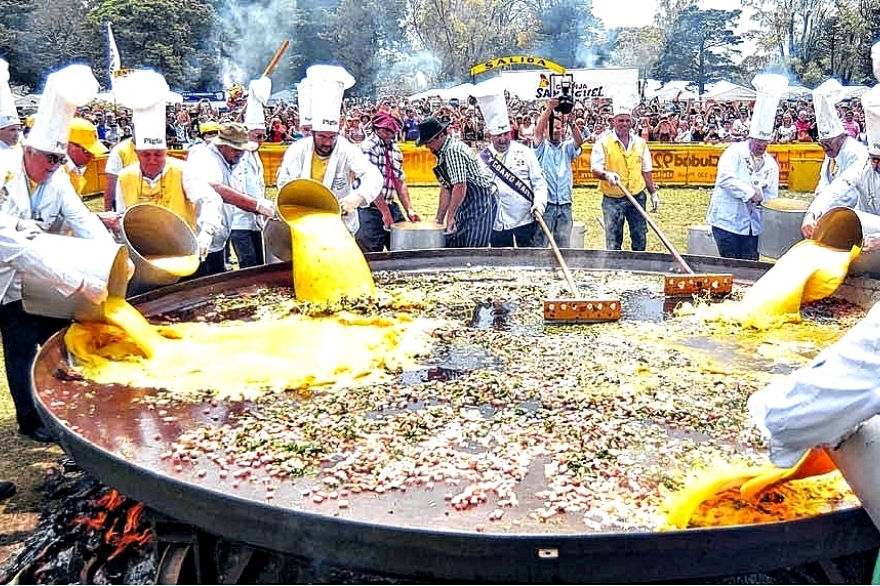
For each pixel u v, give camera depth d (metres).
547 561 1.86
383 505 2.15
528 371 3.21
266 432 2.62
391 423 2.69
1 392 5.30
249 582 2.73
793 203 5.73
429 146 5.93
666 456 2.42
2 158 3.94
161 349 3.40
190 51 45.25
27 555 3.27
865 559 2.47
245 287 4.65
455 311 4.19
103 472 2.35
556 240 7.98
